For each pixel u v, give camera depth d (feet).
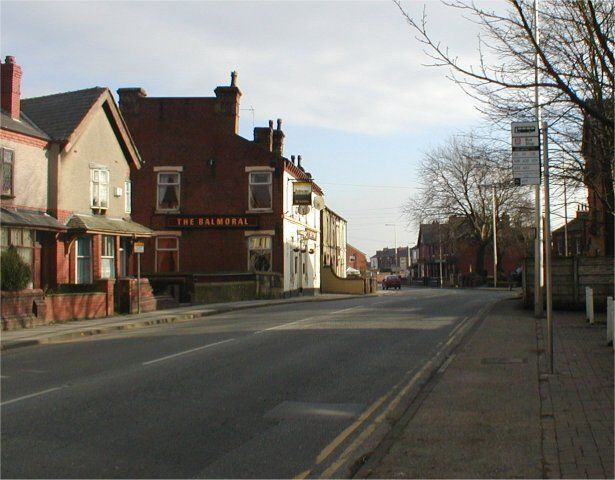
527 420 27.12
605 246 91.50
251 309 98.53
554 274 77.92
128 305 84.17
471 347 48.62
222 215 132.67
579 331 56.08
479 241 214.28
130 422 27.71
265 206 133.08
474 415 28.40
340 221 237.66
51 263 79.71
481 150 98.27
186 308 94.79
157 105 136.15
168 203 135.13
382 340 54.24
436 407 30.14
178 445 24.41
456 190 205.98
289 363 43.09
